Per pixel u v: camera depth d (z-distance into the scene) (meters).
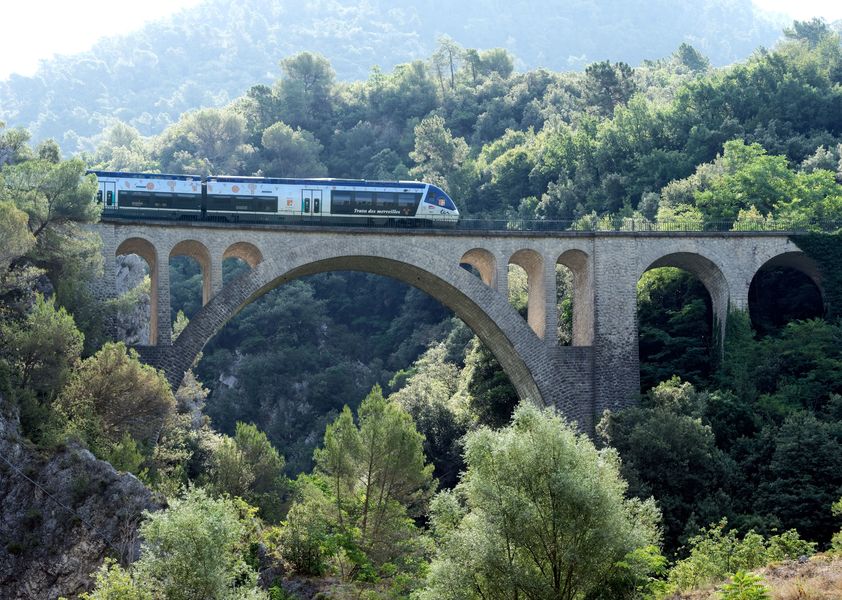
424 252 71.38
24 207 59.25
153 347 65.19
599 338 73.31
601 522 40.56
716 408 68.81
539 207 113.50
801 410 68.75
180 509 41.69
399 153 151.50
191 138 166.12
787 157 105.62
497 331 72.81
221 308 67.19
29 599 49.97
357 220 73.50
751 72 116.38
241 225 67.88
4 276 57.62
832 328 74.00
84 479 51.91
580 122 124.00
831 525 59.75
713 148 107.69
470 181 126.25
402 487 57.19
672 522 61.22
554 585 40.56
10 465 51.25
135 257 86.25
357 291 132.62
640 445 64.06
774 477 63.50
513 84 165.00
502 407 79.31
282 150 152.75
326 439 57.09
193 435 75.50
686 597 41.03
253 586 44.16
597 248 73.69
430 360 103.94
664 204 97.06
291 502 70.19
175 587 40.34
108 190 68.81
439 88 167.12
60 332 55.34
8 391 52.56
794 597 36.75
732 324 74.62
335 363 123.69
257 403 119.50
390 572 52.47
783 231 75.94
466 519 41.84
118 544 51.00
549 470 41.06
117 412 56.81
